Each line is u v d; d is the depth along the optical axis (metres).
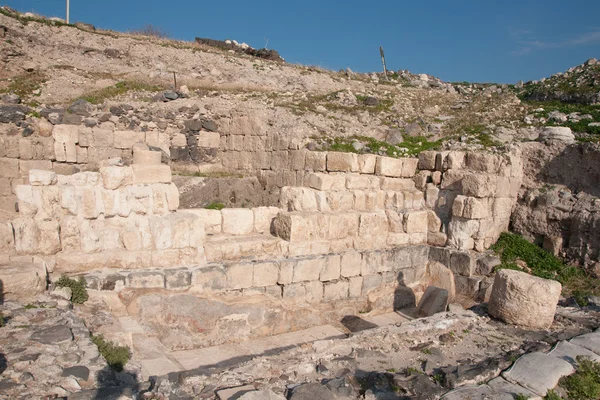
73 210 7.00
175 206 7.88
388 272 10.12
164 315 7.38
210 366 7.04
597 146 10.45
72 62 21.28
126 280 7.05
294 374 5.54
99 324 6.00
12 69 18.59
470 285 9.91
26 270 6.07
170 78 22.52
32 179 6.77
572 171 10.85
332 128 15.90
